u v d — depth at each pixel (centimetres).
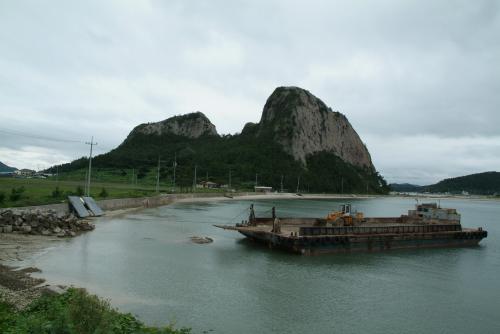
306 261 3481
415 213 5669
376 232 4316
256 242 4272
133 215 6384
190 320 1973
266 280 2788
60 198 5875
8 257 2878
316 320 2106
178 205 9450
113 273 2667
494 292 2820
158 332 1345
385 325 2106
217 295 2383
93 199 6278
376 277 3072
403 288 2808
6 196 5212
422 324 2153
